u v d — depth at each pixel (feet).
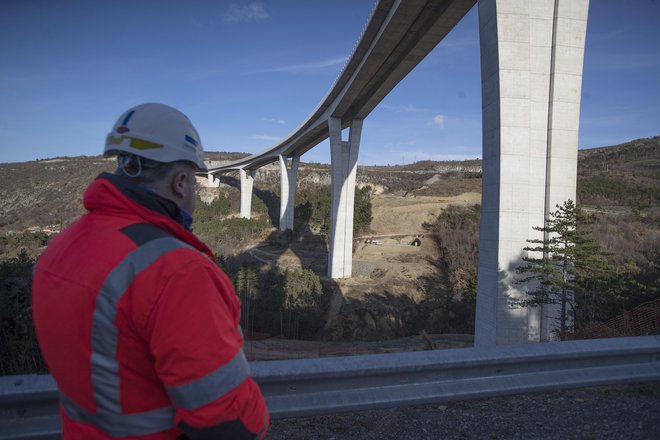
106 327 3.73
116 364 3.80
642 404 11.48
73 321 3.79
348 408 10.23
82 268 3.88
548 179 54.39
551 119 54.29
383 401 10.52
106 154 4.83
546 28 54.44
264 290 151.94
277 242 252.62
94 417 3.96
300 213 304.71
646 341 13.07
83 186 399.24
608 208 241.96
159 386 4.00
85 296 3.78
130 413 3.90
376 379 10.73
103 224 4.21
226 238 259.39
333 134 167.94
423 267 184.96
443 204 288.71
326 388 10.34
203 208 346.95
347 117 166.91
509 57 52.54
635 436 10.06
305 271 150.71
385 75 122.11
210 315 3.83
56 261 4.15
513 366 11.86
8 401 8.22
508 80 52.49
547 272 50.37
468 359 11.21
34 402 8.47
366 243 226.17
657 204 236.22
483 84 57.16
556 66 54.03
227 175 495.41
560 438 9.90
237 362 3.96
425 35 90.79
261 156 290.15
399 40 98.73
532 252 53.36
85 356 3.78
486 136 56.59
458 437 9.73
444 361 11.02
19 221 338.54
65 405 4.22
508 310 52.44
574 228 53.01
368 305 146.00
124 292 3.74
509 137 52.47
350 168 170.40
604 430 10.26
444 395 10.98
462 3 75.92
